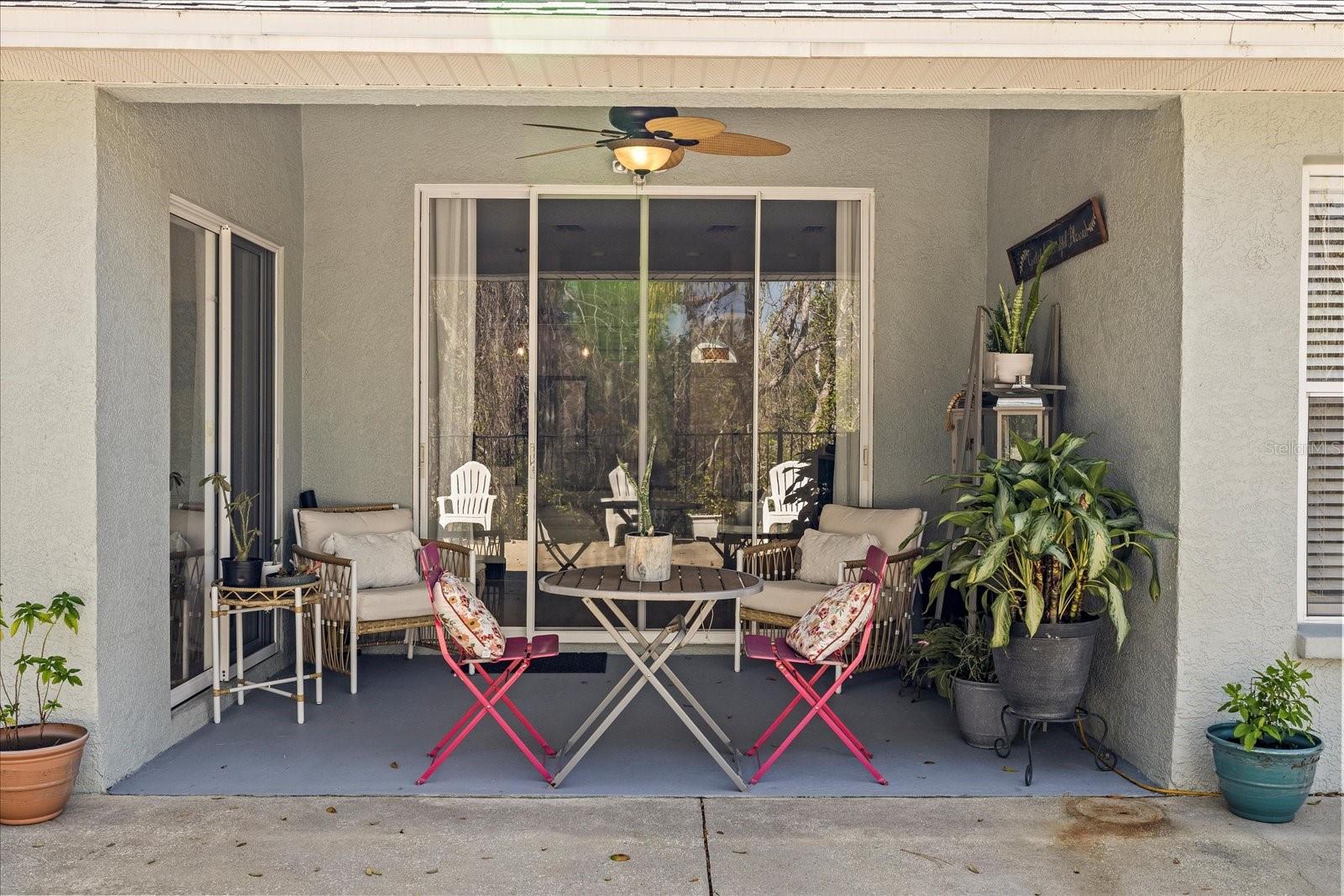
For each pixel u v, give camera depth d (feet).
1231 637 12.24
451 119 19.67
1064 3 11.45
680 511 19.84
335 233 19.72
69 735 11.71
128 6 10.61
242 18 10.66
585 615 19.81
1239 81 11.68
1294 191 12.15
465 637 12.51
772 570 19.06
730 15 10.77
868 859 10.51
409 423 19.80
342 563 16.63
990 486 12.94
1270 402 12.21
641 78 11.59
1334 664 12.21
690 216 19.81
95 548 11.91
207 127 15.19
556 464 19.83
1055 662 12.62
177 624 14.69
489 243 19.81
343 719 15.29
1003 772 13.10
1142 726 13.00
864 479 19.95
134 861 10.34
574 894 9.72
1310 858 10.52
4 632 11.95
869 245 19.88
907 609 17.39
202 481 15.44
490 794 12.23
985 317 19.57
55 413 11.84
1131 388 13.41
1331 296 12.52
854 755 13.60
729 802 12.06
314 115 19.60
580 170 19.67
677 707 12.56
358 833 11.07
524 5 10.89
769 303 19.86
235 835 11.00
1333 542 12.57
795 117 19.75
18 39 10.62
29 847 10.62
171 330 14.39
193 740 14.24
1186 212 12.12
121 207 12.44
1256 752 11.18
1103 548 11.76
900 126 19.83
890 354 19.92
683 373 19.84
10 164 11.77
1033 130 17.20
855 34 10.82
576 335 19.80
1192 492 12.19
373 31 10.70
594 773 13.00
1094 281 14.60
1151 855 10.61
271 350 18.38
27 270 11.81
